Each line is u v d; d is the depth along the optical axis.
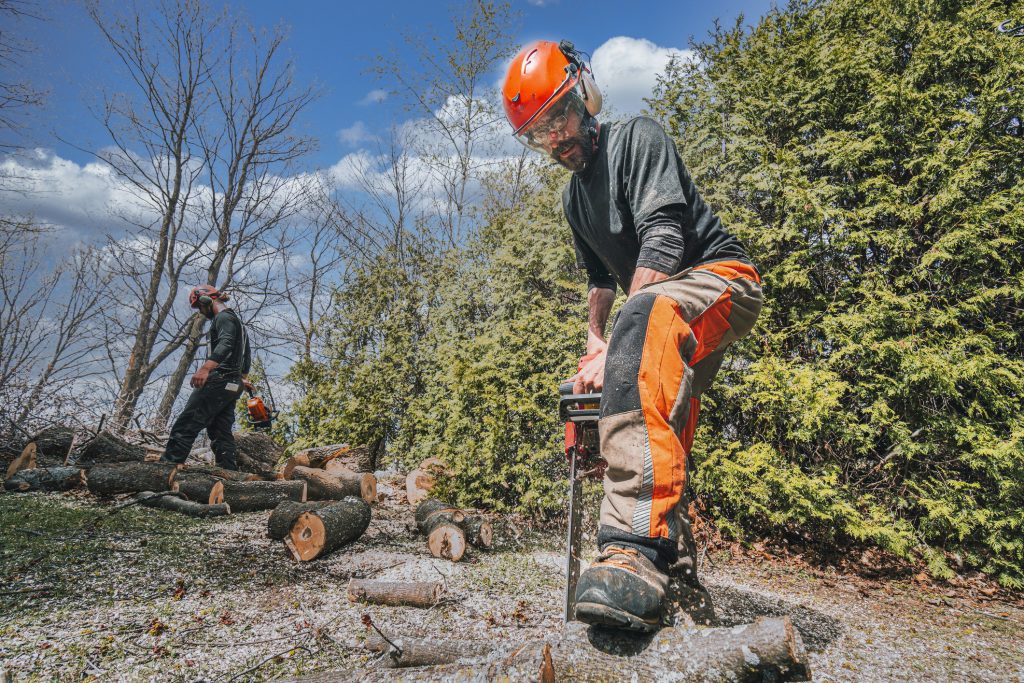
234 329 5.06
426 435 6.96
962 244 5.40
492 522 4.79
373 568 3.16
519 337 5.54
